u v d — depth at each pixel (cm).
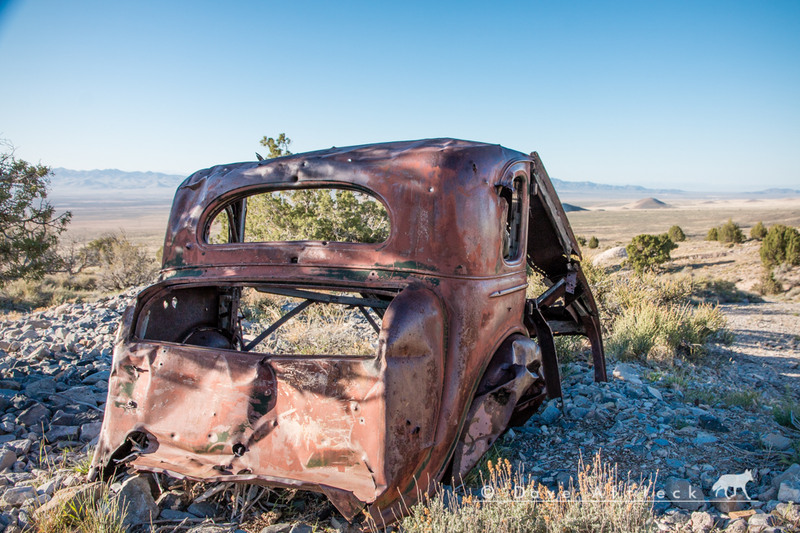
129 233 17300
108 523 274
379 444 259
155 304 354
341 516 295
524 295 391
